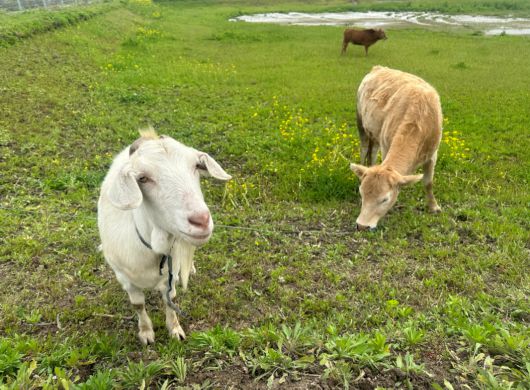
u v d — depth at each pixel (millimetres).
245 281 4758
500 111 10734
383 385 3000
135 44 19016
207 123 9836
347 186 6895
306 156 8000
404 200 6711
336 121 10211
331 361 3139
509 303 4305
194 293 4535
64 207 6051
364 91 7367
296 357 3287
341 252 5344
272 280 4754
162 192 2654
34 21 16359
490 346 3326
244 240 5539
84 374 3346
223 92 12539
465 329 3594
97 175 6977
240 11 38312
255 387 3008
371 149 7598
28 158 7402
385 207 5492
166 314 3898
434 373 3150
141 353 3617
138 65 15234
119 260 3355
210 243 5383
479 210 6289
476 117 10250
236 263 5055
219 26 28078
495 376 3006
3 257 4863
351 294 4539
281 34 23922
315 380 3020
